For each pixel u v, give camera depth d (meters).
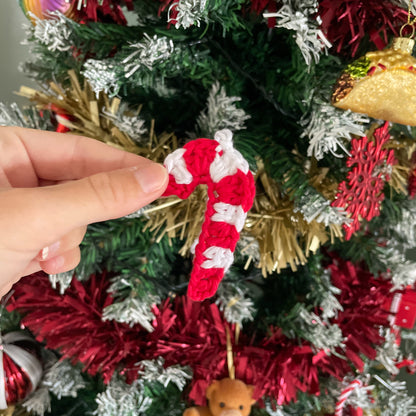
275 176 0.30
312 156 0.31
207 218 0.22
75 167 0.26
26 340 0.37
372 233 0.40
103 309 0.32
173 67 0.28
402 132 0.35
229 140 0.22
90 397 0.40
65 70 0.34
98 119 0.31
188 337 0.34
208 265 0.22
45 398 0.37
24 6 0.30
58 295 0.35
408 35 0.27
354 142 0.29
